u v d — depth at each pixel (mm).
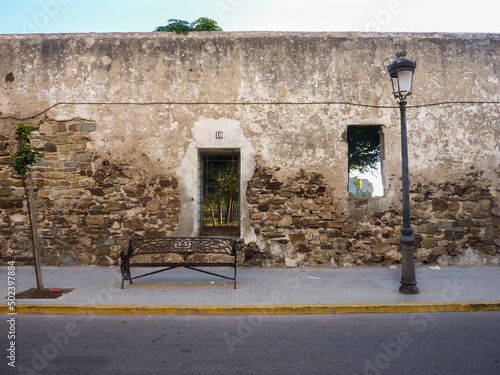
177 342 4516
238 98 8914
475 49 9188
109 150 8836
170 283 7199
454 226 8891
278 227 8789
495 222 8922
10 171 8734
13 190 8734
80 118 8852
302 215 8812
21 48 8914
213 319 5449
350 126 9281
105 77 8898
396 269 8492
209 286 6977
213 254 8797
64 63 8898
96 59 8922
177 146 8867
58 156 8805
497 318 5457
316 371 3727
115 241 8734
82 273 7980
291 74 8984
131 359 4000
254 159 8867
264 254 8758
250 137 8891
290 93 8953
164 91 8914
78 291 6555
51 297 6172
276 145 8898
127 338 4645
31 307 5676
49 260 8688
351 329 5004
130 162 8828
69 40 8930
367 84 9023
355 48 9062
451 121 9047
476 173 9000
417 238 8859
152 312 5676
